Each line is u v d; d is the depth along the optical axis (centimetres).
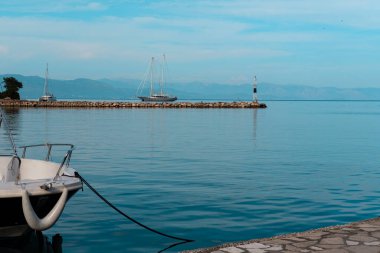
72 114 7500
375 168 2000
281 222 1081
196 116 7306
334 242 711
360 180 1681
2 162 1059
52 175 946
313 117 7794
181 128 4641
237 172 1859
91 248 897
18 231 841
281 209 1210
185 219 1105
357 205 1261
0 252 845
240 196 1370
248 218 1117
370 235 746
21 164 1023
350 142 3306
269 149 2788
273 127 4944
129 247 904
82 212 1163
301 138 3619
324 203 1283
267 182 1623
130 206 1234
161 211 1182
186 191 1443
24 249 875
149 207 1224
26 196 777
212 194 1398
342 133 4206
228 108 11619
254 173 1836
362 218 1121
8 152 2548
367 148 2883
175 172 1847
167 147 2864
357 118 7562
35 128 4412
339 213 1170
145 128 4578
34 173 1000
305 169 1959
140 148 2798
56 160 2227
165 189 1476
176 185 1550
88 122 5456
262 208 1219
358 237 736
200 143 3139
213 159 2283
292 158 2344
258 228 1030
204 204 1261
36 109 9525
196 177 1723
